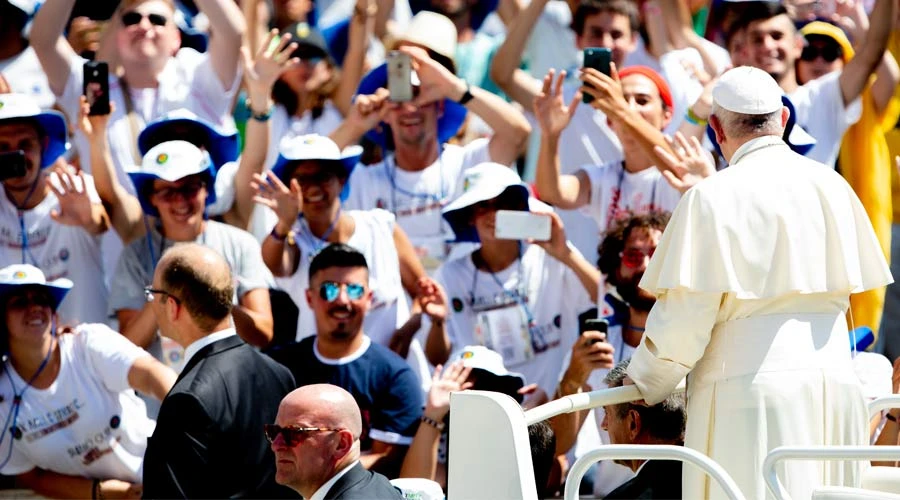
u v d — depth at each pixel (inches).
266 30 1387.8
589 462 563.5
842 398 616.1
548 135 1139.3
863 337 1050.7
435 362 1096.2
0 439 976.9
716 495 619.2
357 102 1189.1
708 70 1294.3
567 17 1465.3
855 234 629.3
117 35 1259.8
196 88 1230.3
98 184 1119.6
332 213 1112.2
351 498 681.0
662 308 624.4
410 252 1152.2
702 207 621.6
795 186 624.7
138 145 1131.9
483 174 1114.1
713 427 622.8
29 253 1109.7
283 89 1298.0
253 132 1155.9
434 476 960.3
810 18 1314.0
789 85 1234.0
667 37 1314.0
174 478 725.9
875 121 1243.2
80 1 1332.4
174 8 1301.7
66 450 979.9
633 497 691.4
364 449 983.6
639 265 1029.2
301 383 990.4
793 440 605.0
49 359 977.5
